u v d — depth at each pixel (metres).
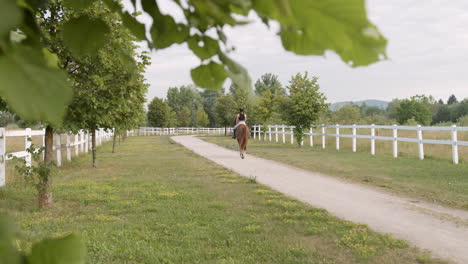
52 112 0.31
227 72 0.54
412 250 4.76
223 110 49.66
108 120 6.75
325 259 4.41
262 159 16.67
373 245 4.91
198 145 27.84
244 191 8.78
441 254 4.62
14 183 8.76
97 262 4.24
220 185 9.62
